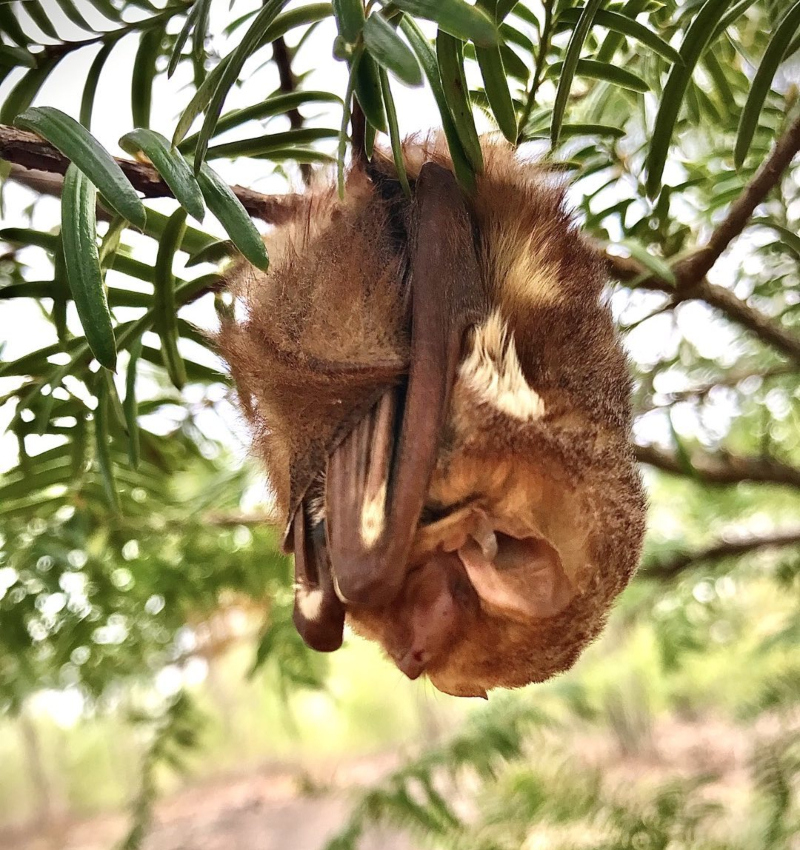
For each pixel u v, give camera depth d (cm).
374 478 6
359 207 7
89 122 7
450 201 7
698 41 6
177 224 7
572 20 7
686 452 14
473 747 18
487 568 7
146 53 7
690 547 18
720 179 10
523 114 8
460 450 7
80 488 11
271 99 7
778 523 21
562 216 8
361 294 7
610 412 8
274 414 7
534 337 7
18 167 8
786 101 9
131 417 7
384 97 5
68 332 8
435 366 6
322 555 7
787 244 10
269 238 7
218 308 8
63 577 13
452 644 7
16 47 6
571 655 7
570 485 7
